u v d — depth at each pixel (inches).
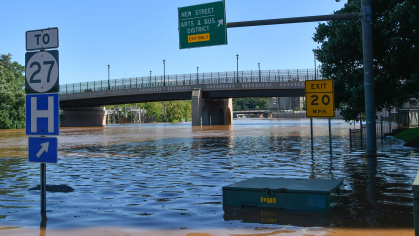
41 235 227.3
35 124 271.6
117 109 5467.5
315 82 653.3
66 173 491.2
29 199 331.3
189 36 745.6
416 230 144.3
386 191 340.5
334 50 821.9
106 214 275.1
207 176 448.5
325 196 264.1
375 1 757.9
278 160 605.3
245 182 306.2
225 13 723.4
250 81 2770.7
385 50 789.2
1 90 3083.2
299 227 230.5
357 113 820.6
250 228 231.1
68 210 288.8
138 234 225.8
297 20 627.2
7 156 754.2
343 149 784.9
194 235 220.4
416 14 675.4
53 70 265.6
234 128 2330.2
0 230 237.8
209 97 3048.7
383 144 873.5
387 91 792.3
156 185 392.8
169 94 3152.1
